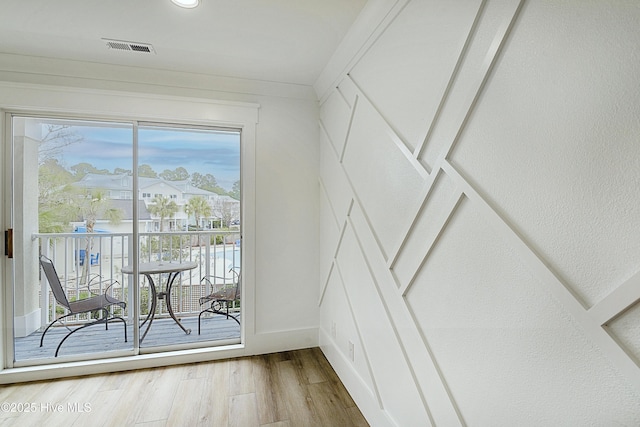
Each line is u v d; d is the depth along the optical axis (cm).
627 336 60
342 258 219
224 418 180
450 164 107
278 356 258
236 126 264
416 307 130
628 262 59
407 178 136
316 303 277
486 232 93
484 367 94
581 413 67
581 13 68
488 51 91
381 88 161
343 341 218
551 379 74
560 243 72
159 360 241
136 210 250
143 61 223
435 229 116
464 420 103
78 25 180
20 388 210
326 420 178
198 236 270
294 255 271
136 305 249
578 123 68
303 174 273
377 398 165
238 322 284
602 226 64
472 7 98
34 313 234
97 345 246
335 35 190
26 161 231
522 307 81
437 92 115
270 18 174
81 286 242
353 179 197
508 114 85
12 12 167
